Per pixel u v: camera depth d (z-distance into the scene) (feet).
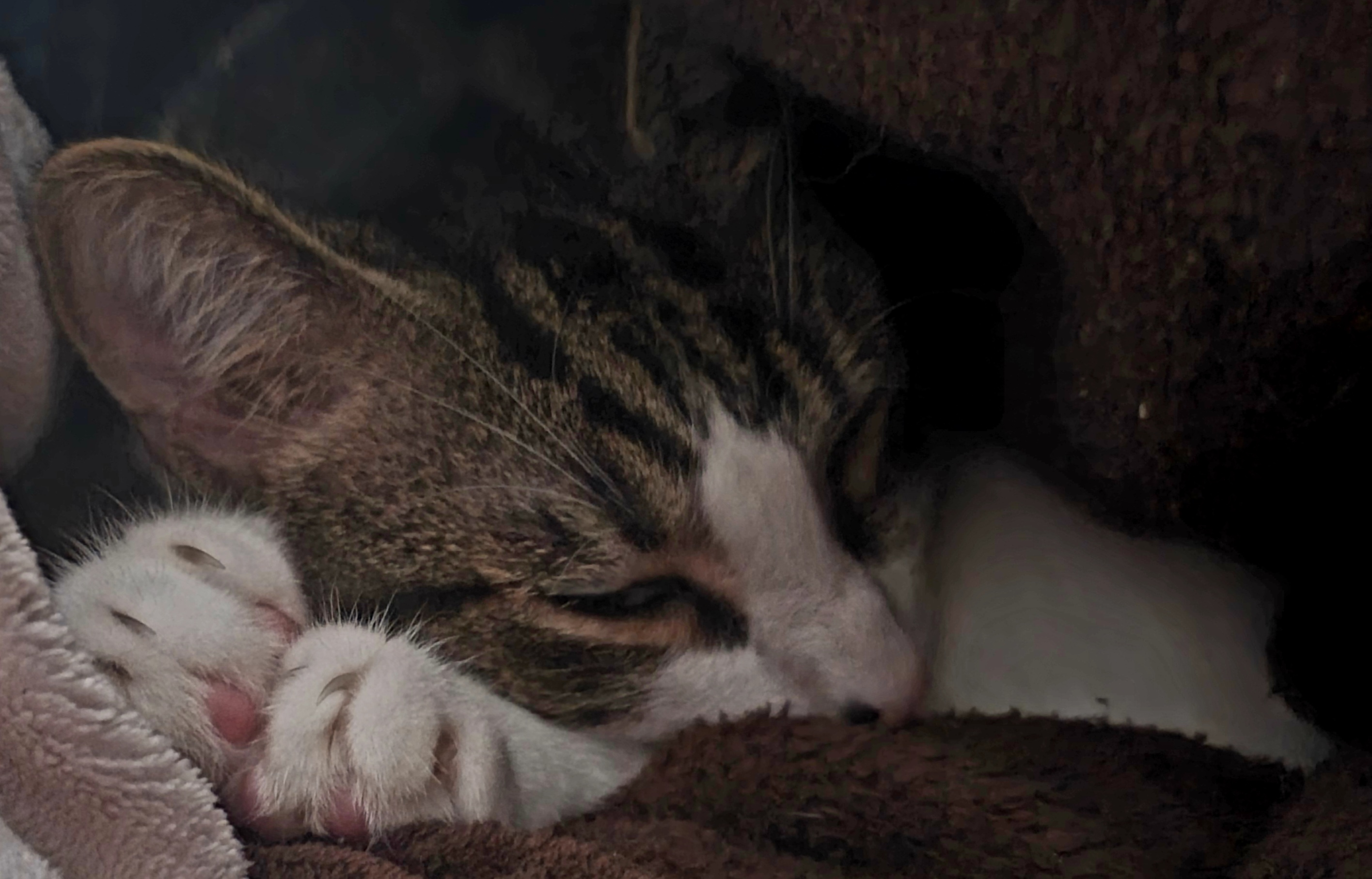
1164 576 1.18
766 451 1.20
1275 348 1.09
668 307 1.19
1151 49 1.07
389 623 1.17
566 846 1.01
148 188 1.11
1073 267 1.14
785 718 1.17
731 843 1.05
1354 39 1.02
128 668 1.04
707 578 1.20
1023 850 1.04
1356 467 1.10
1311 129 1.04
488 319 1.17
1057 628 1.20
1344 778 1.06
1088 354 1.16
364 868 1.00
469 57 1.18
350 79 1.17
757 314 1.21
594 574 1.19
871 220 1.22
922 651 1.22
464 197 1.17
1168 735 1.14
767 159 1.21
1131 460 1.17
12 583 0.97
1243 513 1.15
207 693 1.05
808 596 1.21
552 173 1.19
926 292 1.23
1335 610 1.11
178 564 1.10
